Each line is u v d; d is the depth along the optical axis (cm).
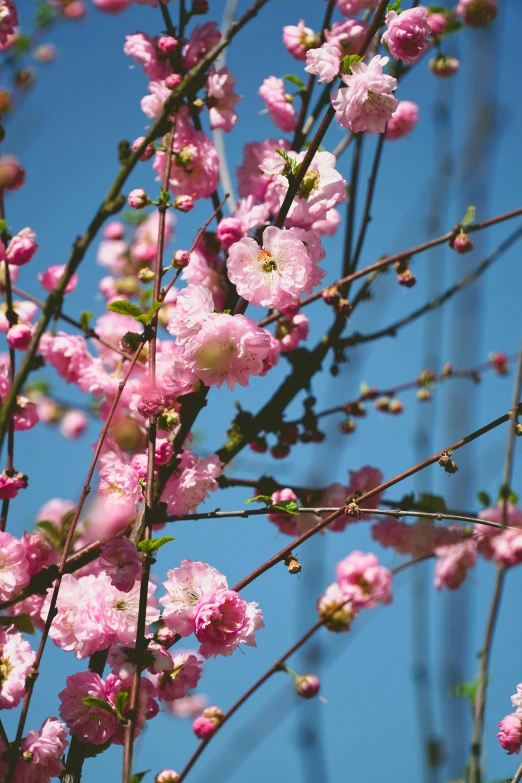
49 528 136
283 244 131
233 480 144
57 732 130
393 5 132
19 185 140
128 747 124
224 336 131
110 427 138
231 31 137
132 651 129
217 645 129
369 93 131
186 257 133
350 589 145
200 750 136
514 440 134
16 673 130
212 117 144
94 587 132
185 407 134
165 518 133
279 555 130
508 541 145
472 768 129
